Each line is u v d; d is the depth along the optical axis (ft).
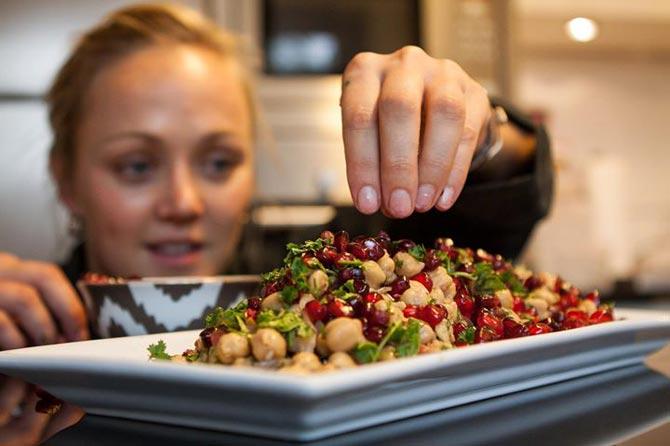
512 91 7.89
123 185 4.49
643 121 10.68
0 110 7.00
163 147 4.47
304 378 1.32
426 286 2.05
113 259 4.58
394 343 1.74
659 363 2.42
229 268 5.69
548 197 3.64
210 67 4.69
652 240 10.54
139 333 2.70
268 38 7.06
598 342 2.01
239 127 4.74
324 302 1.82
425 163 2.13
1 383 2.28
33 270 3.18
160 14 4.97
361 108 2.15
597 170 9.69
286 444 1.50
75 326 3.14
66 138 4.93
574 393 1.94
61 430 1.66
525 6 8.70
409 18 7.43
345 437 1.53
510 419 1.65
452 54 7.66
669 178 10.75
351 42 7.24
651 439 1.44
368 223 5.01
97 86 4.62
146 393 1.60
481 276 2.31
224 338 1.73
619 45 10.21
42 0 7.04
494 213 3.71
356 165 2.13
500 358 1.69
